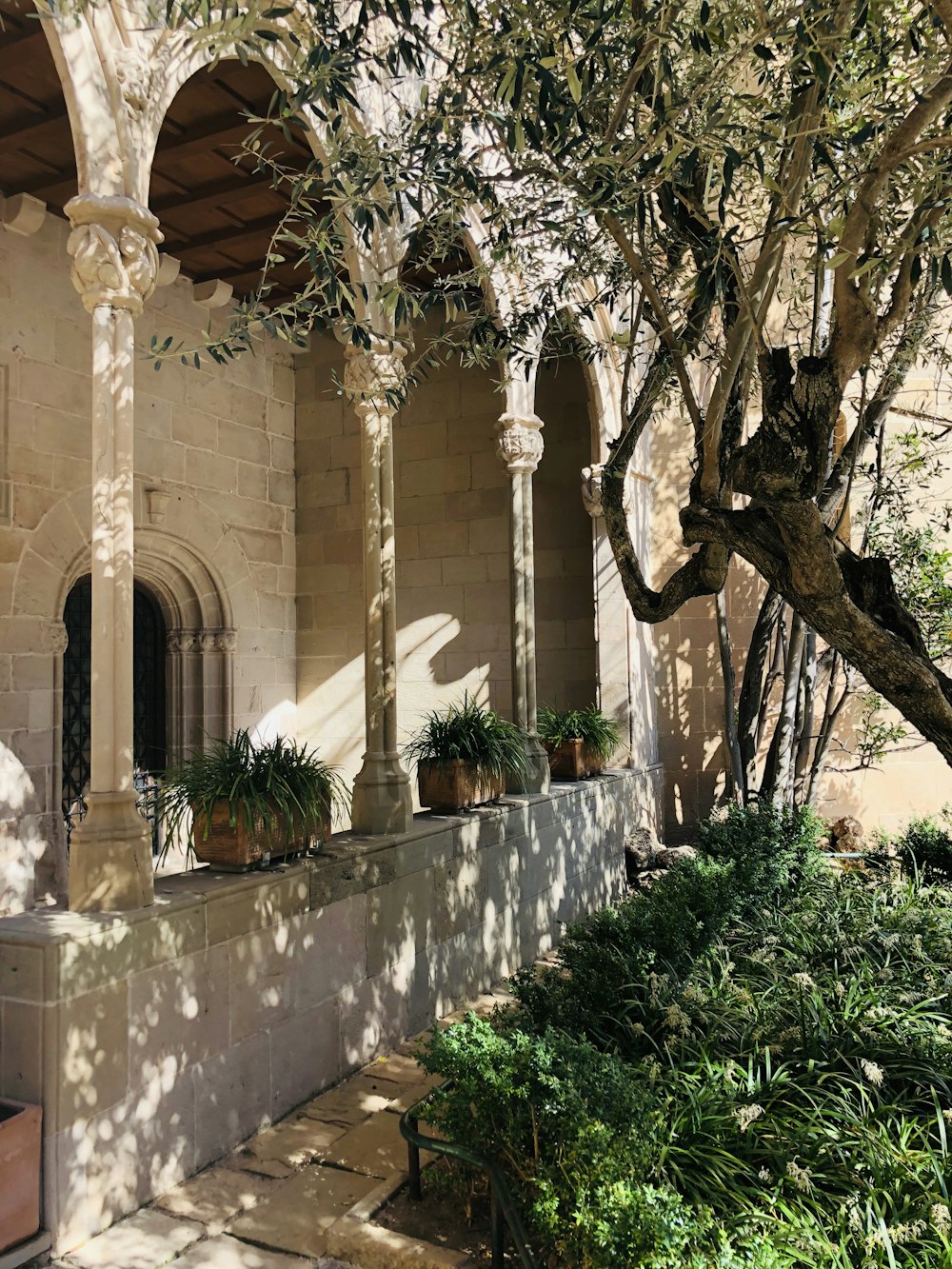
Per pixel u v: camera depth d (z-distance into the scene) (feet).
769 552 9.51
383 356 16.21
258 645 28.07
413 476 28.71
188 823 23.52
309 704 29.60
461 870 17.31
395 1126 12.28
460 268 23.31
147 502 23.85
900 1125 9.77
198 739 26.13
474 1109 9.09
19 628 20.02
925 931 15.84
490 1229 9.17
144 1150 10.39
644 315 12.44
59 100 16.85
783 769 23.76
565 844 21.86
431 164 10.46
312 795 13.28
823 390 8.73
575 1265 8.12
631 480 27.73
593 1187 7.98
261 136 18.31
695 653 29.73
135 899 10.69
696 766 29.55
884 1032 11.91
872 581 9.43
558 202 11.73
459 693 27.94
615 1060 9.80
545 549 27.84
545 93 7.79
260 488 28.22
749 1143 9.54
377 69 15.23
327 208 21.08
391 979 15.10
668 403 15.90
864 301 8.59
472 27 9.50
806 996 12.59
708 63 10.15
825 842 24.63
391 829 15.60
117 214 10.85
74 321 21.45
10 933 9.70
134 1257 9.37
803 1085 10.75
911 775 28.07
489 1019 12.16
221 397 26.63
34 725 20.27
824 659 26.53
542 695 27.81
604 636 26.63
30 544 20.29
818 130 8.34
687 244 10.73
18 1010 9.59
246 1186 10.80
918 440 24.95
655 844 26.45
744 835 19.92
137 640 25.71
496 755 18.72
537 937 20.26
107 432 10.98
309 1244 9.63
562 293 13.26
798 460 8.61
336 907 13.84
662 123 8.83
